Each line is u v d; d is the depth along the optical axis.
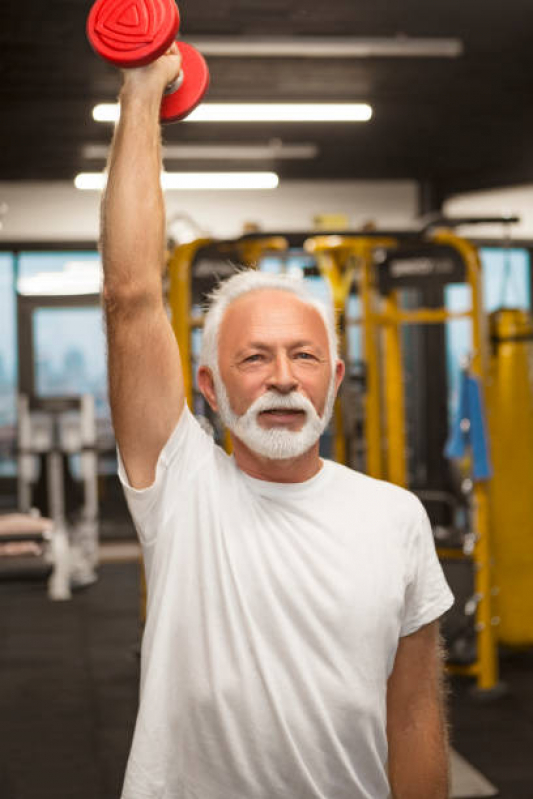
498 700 4.16
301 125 7.28
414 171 8.90
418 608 1.22
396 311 4.88
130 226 1.10
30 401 7.07
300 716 1.09
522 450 4.64
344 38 4.97
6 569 5.33
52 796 3.25
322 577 1.12
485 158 8.45
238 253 4.49
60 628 5.70
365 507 1.18
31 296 8.59
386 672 1.18
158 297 1.13
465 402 4.14
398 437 4.93
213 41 4.88
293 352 1.15
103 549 8.28
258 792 1.10
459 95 6.64
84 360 9.01
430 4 5.08
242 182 8.17
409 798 1.23
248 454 1.17
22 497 7.27
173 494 1.17
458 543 4.41
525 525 4.63
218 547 1.13
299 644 1.10
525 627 4.66
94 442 7.12
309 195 9.12
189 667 1.12
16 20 5.14
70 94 6.43
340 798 1.12
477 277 4.19
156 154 1.15
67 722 4.02
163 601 1.14
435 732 1.24
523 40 5.62
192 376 4.33
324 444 5.56
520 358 4.67
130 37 1.11
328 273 4.81
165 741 1.12
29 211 8.83
